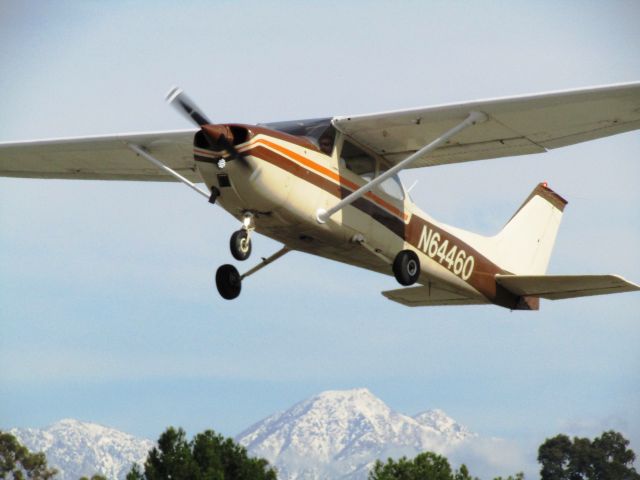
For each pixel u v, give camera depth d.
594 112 51.53
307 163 51.44
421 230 57.88
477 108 51.66
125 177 64.19
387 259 56.25
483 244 63.84
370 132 53.72
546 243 69.25
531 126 53.19
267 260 55.88
